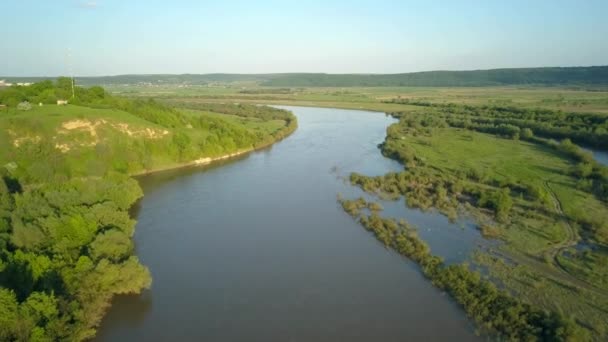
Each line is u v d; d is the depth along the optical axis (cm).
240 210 8331
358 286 5575
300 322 4819
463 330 4666
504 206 8100
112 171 10012
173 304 5150
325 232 7306
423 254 6259
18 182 8488
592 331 4531
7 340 3866
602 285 5438
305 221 7794
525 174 10731
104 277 5025
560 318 4506
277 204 8700
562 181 10125
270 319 4872
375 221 7556
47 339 4016
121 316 4894
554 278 5662
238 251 6550
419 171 10825
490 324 4681
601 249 6506
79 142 10500
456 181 9975
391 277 5809
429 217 8006
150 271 5909
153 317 4891
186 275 5825
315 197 9175
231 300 5247
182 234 7144
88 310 4675
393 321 4828
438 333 4616
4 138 9531
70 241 5522
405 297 5319
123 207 7794
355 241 6962
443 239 7000
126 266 5244
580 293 5259
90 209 6438
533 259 6231
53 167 9456
